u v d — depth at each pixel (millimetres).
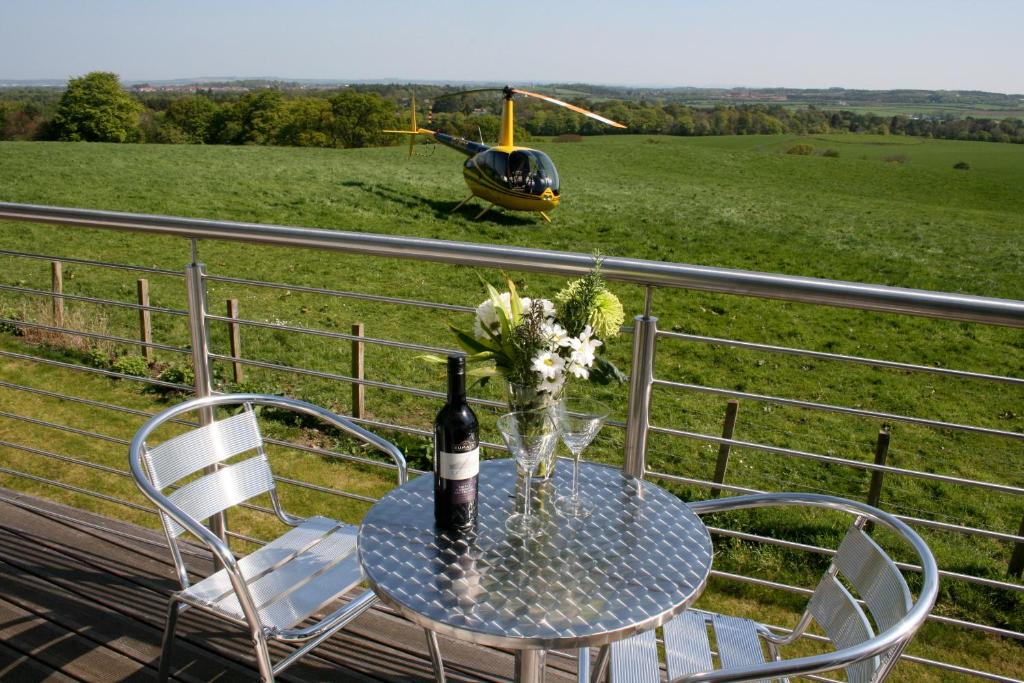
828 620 1753
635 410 2406
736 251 27797
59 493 5426
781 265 26000
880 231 32312
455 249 2447
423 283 19266
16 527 3109
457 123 58219
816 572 5418
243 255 21047
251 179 35312
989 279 25047
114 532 3107
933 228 33531
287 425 7770
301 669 2396
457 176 40500
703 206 36719
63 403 7641
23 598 2674
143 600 2693
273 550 2312
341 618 2051
